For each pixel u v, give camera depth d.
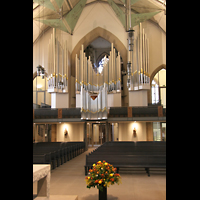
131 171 9.61
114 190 6.85
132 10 20.42
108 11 23.31
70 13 20.47
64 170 10.44
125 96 24.95
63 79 20.92
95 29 23.27
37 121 19.56
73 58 23.17
